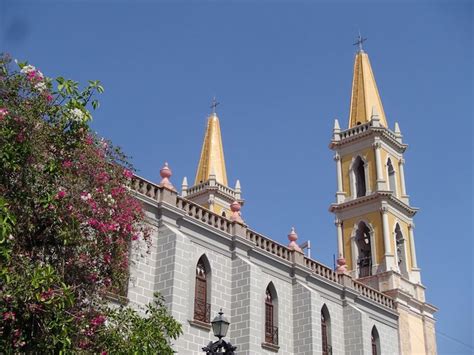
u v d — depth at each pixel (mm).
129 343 15750
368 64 56125
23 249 14172
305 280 34031
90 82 15859
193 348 25719
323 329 34938
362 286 39812
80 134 15781
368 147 50594
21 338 12852
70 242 15000
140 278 24859
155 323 17422
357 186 50875
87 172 15977
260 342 28516
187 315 25875
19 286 12438
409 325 43500
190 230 27984
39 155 14555
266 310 31078
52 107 15352
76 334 14508
